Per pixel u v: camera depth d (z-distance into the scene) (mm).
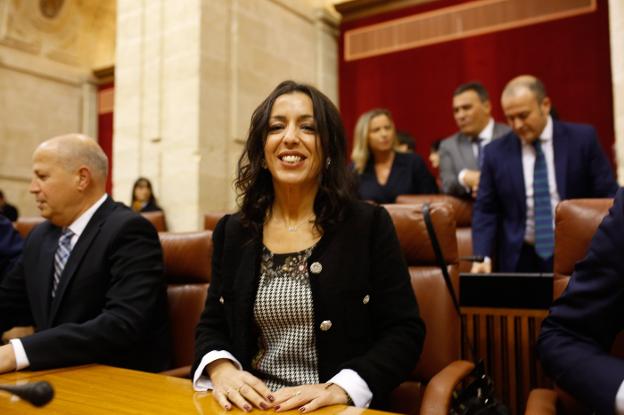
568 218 1376
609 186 2512
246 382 1123
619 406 915
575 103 5910
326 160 1465
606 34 5770
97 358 1539
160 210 5543
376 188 3658
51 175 1858
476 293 2092
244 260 1445
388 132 3680
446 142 3680
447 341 1579
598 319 1029
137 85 5922
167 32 5777
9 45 8438
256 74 6219
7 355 1337
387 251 1405
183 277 1973
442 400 1238
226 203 5777
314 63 7203
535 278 1999
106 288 1804
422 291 1628
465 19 6621
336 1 7422
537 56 6152
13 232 2436
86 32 9469
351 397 1171
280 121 1473
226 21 5898
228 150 5844
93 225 1875
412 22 6984
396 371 1267
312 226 1462
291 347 1375
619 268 1011
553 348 1047
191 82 5566
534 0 6195
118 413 914
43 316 1828
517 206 2600
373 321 1416
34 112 8797
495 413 1332
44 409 930
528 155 2625
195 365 1335
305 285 1384
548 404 1186
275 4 6570
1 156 8383
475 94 3514
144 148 5863
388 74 7125
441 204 1689
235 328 1412
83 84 9484
